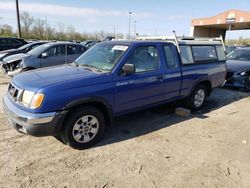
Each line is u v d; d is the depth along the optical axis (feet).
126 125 15.98
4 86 26.18
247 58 30.83
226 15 108.99
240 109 20.35
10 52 36.58
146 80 14.53
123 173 10.52
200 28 131.03
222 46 21.35
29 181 9.77
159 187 9.66
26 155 11.75
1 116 16.67
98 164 11.16
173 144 13.37
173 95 16.78
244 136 14.74
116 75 13.10
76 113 11.84
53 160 11.39
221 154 12.41
